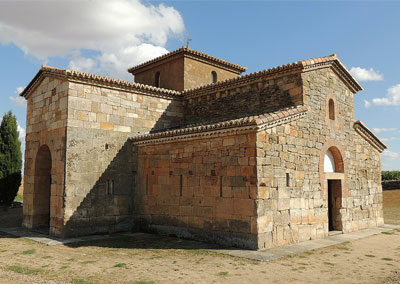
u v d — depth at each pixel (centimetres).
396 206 2756
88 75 1447
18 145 2427
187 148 1359
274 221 1161
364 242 1318
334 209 1552
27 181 1670
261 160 1133
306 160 1338
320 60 1447
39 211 1614
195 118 1794
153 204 1480
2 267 916
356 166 1670
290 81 1409
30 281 786
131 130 1602
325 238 1364
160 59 2108
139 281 792
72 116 1410
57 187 1406
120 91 1584
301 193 1291
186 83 1986
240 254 1045
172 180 1410
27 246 1215
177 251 1115
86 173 1423
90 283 778
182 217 1355
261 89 1516
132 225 1536
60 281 790
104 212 1460
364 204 1697
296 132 1299
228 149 1206
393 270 918
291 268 913
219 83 1653
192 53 2005
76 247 1188
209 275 842
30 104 1708
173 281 795
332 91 1553
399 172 3812
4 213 2247
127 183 1545
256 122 1097
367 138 1772
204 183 1280
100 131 1488
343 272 889
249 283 785
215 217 1229
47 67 1554
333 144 1511
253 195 1112
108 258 1023
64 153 1383
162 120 1750
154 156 1502
